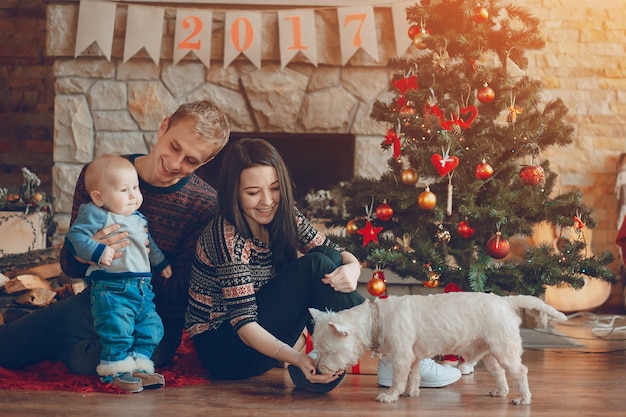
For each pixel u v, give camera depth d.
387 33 4.70
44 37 5.62
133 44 4.66
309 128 4.75
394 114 3.33
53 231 4.66
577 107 5.70
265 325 2.36
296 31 4.67
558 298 5.24
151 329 2.41
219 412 2.06
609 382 2.67
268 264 2.41
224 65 4.69
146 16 4.67
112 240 2.32
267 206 2.30
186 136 2.39
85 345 2.48
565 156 5.69
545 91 5.70
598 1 5.68
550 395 2.39
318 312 2.18
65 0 4.70
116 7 4.69
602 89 5.69
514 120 3.32
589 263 3.20
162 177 2.47
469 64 3.37
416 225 3.36
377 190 3.34
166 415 2.02
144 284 2.39
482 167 3.15
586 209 3.26
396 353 2.18
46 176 5.66
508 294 3.26
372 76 4.74
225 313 2.42
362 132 4.74
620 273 5.60
